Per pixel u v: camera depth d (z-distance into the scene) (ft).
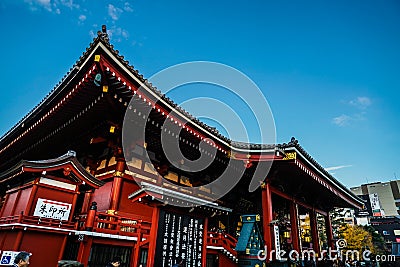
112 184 45.37
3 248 31.86
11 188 41.39
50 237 32.07
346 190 71.31
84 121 43.24
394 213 233.96
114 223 35.81
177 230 29.81
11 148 59.93
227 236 49.32
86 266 31.27
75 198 36.11
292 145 46.29
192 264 30.09
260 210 67.51
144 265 37.01
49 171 34.55
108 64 31.22
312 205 74.79
